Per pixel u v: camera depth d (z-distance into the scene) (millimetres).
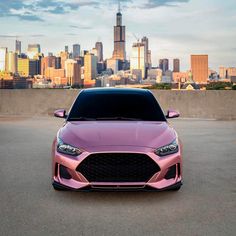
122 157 5051
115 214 4703
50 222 4441
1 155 8312
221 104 16219
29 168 7086
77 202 5133
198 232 4164
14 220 4500
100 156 5051
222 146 9508
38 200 5215
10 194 5488
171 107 16688
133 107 6469
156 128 5699
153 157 5074
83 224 4383
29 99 17531
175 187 5230
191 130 12398
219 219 4547
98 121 6062
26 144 9734
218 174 6719
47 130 12383
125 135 5367
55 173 5328
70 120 6211
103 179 5035
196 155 8398
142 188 5066
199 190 5715
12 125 13727
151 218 4574
